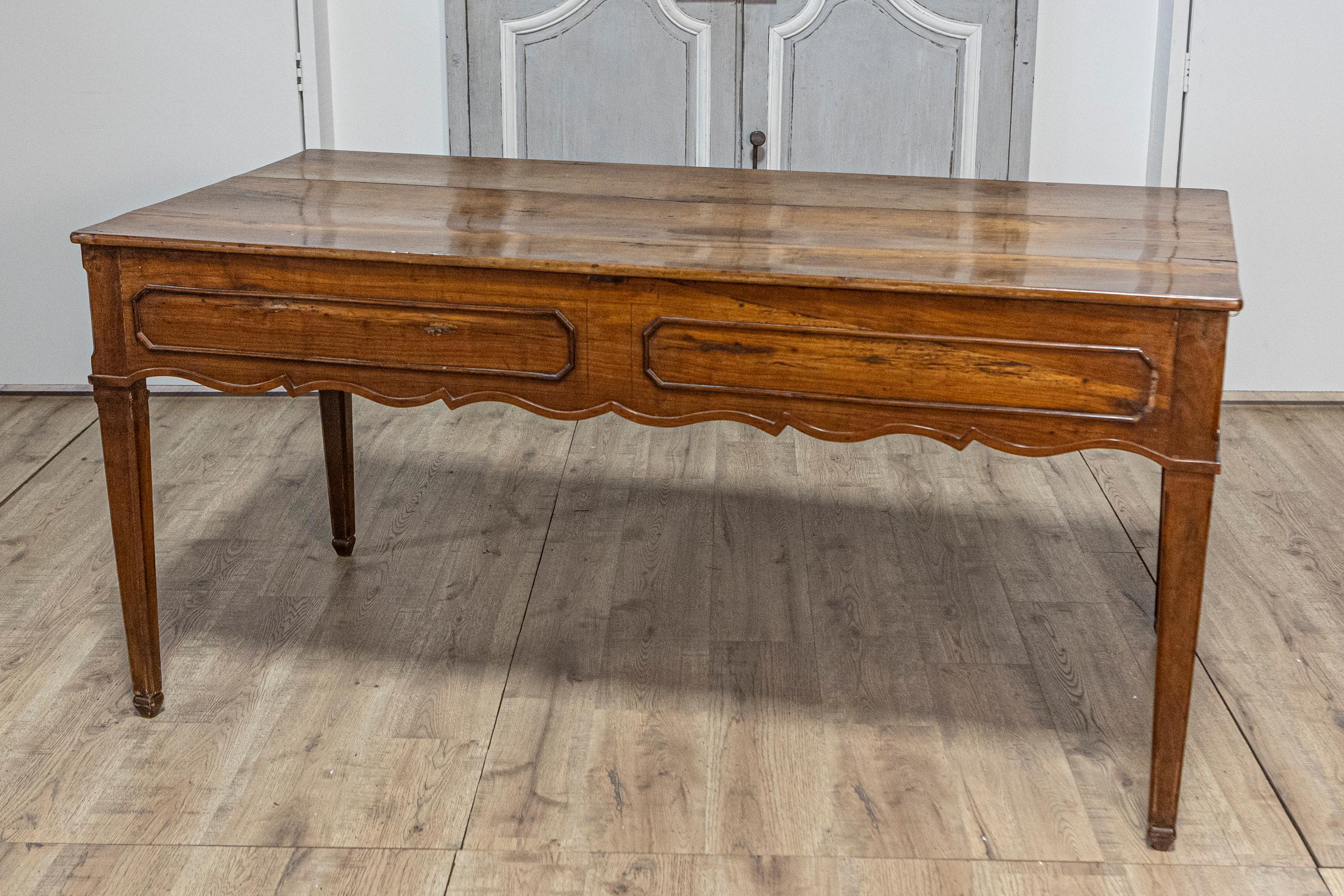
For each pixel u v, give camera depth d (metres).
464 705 2.48
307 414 3.98
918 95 3.95
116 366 2.23
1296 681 2.57
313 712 2.46
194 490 3.43
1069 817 2.18
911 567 3.04
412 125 4.09
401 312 2.12
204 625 2.76
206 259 2.15
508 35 3.97
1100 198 2.63
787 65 3.95
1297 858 2.08
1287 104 3.77
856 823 2.16
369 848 2.09
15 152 3.92
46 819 2.15
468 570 3.02
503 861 2.06
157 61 3.85
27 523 3.23
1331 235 3.89
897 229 2.31
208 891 1.99
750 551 3.11
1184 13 3.71
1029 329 1.94
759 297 2.01
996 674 2.59
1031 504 3.38
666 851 2.09
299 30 3.83
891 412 2.04
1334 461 3.63
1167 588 1.99
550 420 3.95
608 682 2.56
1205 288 1.90
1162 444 1.94
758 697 2.51
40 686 2.53
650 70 3.99
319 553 3.09
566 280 2.05
